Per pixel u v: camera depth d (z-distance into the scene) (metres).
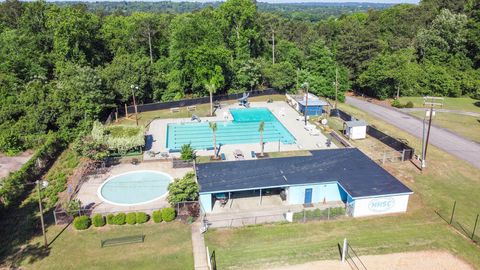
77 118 55.50
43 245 30.34
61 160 47.81
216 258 28.69
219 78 74.62
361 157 41.91
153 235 31.72
